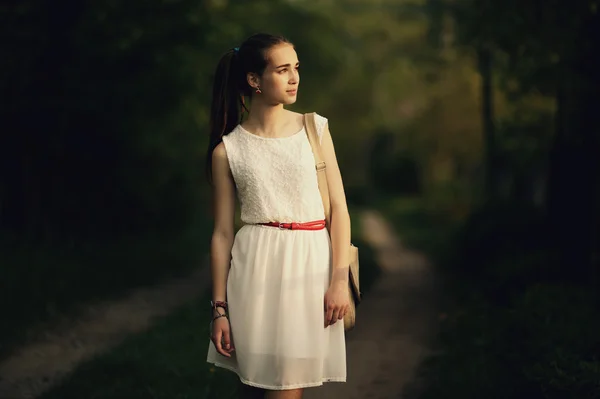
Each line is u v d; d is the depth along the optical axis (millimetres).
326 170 3352
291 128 3371
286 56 3295
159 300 11375
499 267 11648
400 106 45719
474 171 38000
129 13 12164
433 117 30594
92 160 15055
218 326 3363
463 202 31531
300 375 3279
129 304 10859
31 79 12508
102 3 11961
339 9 29453
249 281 3314
